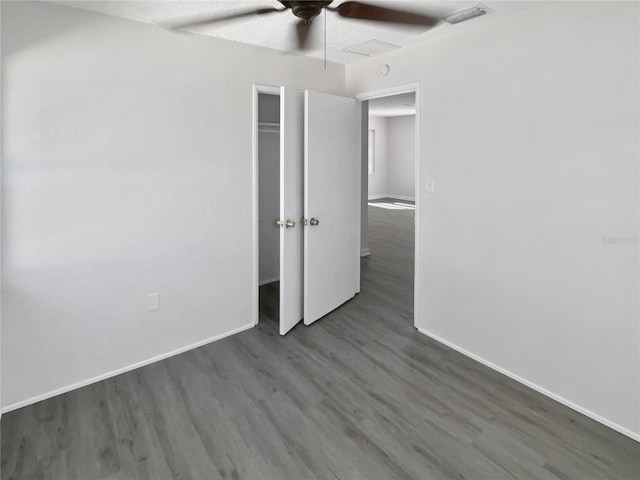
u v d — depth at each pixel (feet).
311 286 11.31
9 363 7.64
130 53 8.43
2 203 7.29
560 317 7.86
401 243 21.76
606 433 7.11
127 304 8.95
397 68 10.85
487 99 8.73
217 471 6.26
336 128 11.66
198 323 10.17
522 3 7.53
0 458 6.49
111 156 8.39
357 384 8.61
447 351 10.05
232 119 10.14
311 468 6.32
